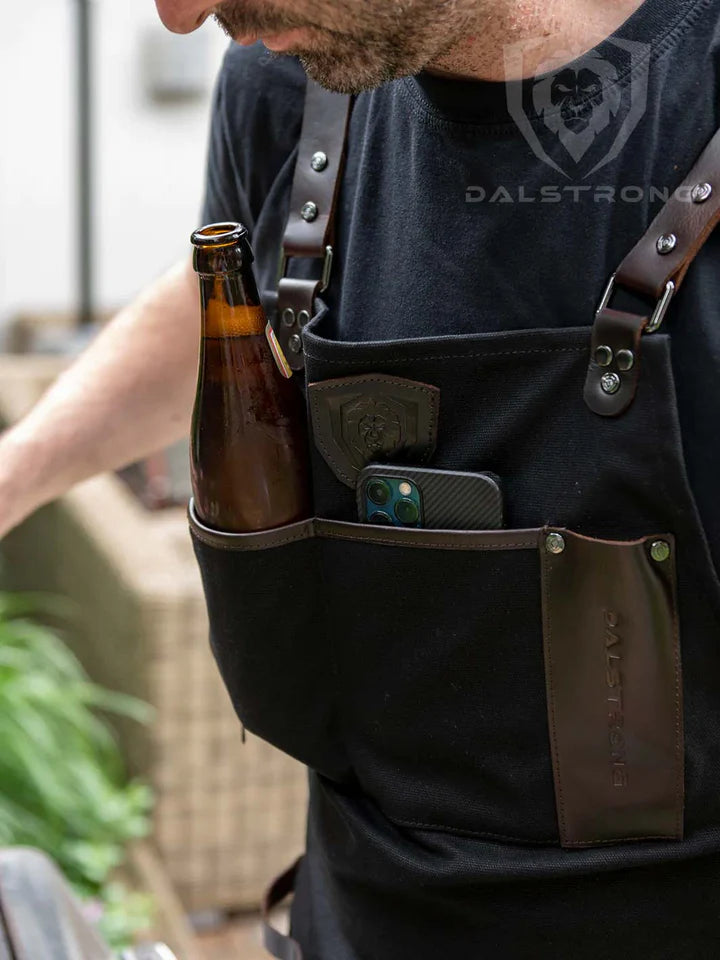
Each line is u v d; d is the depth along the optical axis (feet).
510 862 3.13
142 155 11.09
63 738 7.58
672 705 2.96
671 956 3.19
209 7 2.76
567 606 2.94
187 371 4.03
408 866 3.22
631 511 2.88
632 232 2.84
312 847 3.74
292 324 3.25
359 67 2.76
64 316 10.81
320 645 3.28
